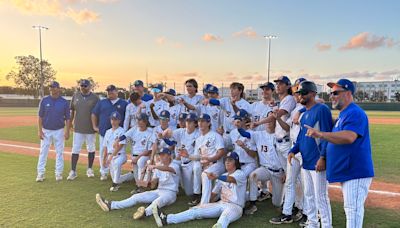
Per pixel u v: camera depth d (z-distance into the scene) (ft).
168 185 16.97
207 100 20.40
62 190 19.11
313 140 12.51
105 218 14.67
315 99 12.72
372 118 87.76
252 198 15.80
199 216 14.51
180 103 21.03
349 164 10.46
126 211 15.67
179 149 18.28
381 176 23.38
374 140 42.96
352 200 10.45
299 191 15.02
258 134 16.80
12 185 19.95
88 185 20.40
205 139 17.12
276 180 16.24
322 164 11.82
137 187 19.44
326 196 12.41
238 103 19.52
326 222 12.42
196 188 16.96
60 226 13.60
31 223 13.88
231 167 15.16
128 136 20.11
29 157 29.40
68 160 28.73
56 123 21.39
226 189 15.02
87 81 22.56
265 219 15.08
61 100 21.81
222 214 13.78
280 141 15.71
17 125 63.98
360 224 10.42
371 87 220.02
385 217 15.11
